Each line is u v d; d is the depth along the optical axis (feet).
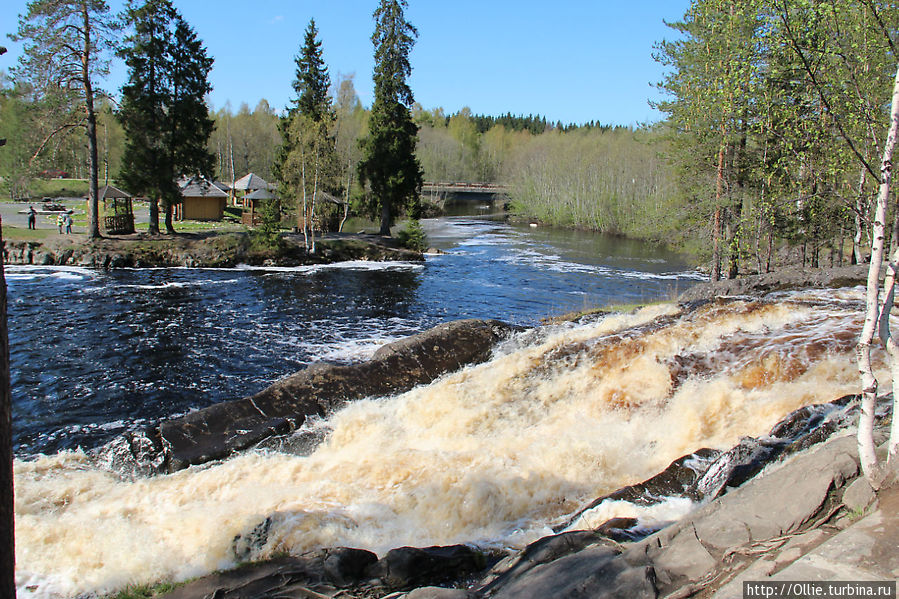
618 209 197.98
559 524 24.21
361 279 98.63
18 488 29.96
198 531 25.41
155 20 111.86
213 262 104.73
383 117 144.05
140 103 111.55
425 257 128.26
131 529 26.14
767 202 45.03
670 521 21.53
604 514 23.12
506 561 20.38
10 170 133.59
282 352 56.54
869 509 15.85
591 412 34.81
